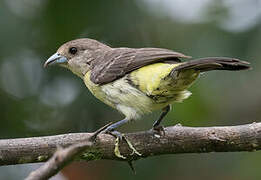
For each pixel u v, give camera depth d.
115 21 11.95
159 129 8.72
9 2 11.58
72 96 11.98
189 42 12.25
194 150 8.71
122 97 9.54
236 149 8.64
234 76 12.45
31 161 8.30
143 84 9.20
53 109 11.95
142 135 8.70
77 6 11.81
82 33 11.98
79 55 10.98
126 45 12.13
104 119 11.88
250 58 11.85
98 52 10.84
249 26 11.97
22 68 11.84
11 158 8.23
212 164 11.80
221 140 8.53
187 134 8.64
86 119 11.88
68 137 8.38
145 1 12.36
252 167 11.51
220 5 12.41
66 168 11.50
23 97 11.89
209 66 8.39
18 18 11.56
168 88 8.98
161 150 8.68
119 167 11.59
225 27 12.13
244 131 8.56
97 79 9.84
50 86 12.00
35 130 11.85
